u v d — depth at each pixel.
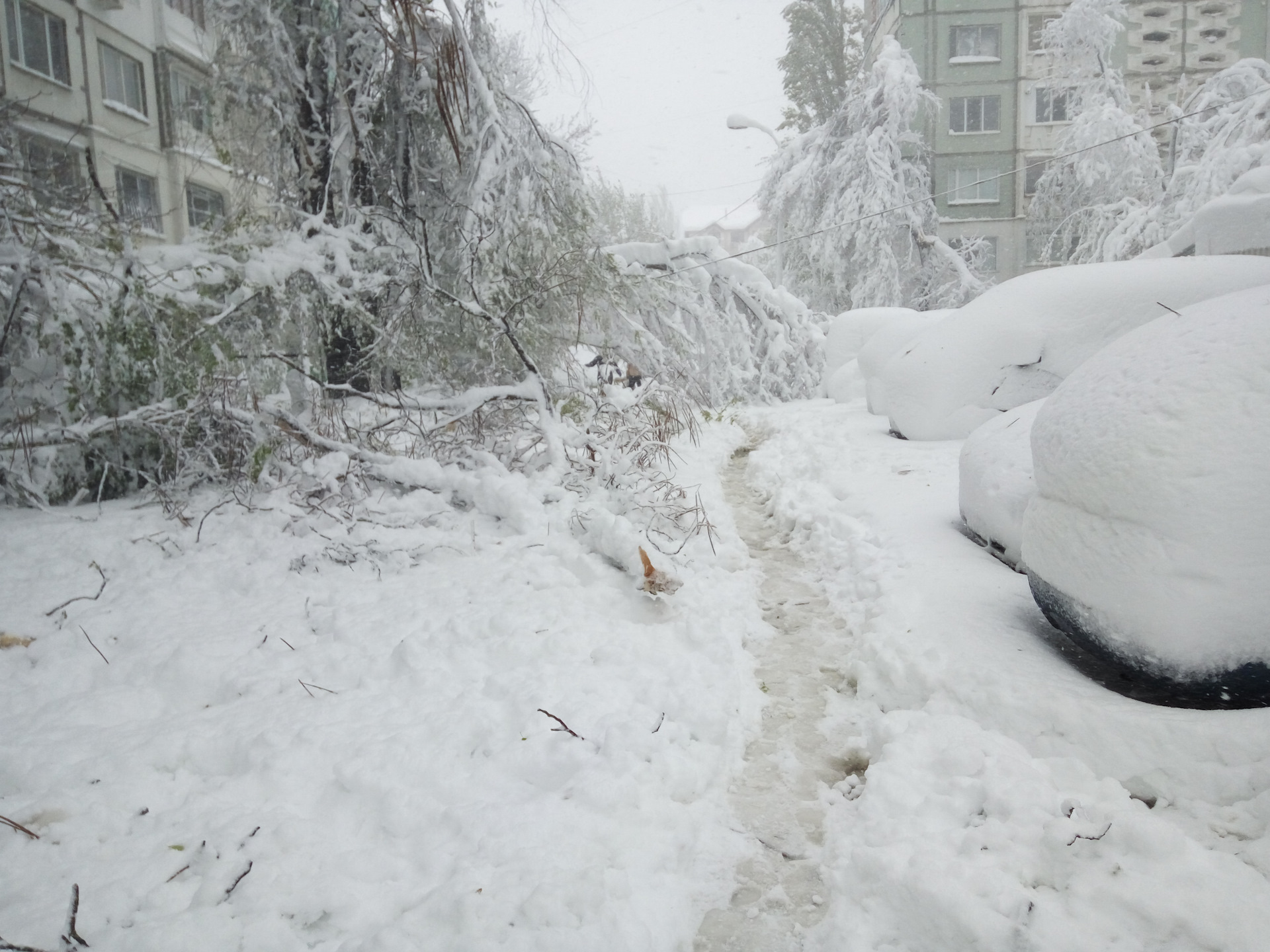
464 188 9.29
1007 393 8.44
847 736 3.35
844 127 26.45
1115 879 2.11
